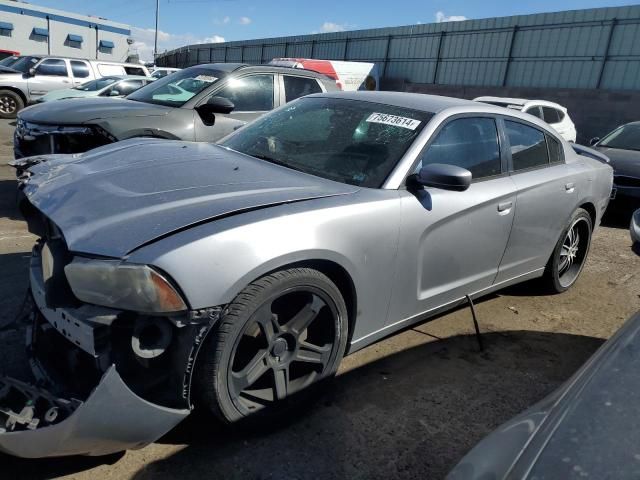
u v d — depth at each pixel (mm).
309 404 2590
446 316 3871
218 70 6020
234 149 3232
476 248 3197
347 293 2580
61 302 2066
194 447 2301
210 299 1986
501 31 22094
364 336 2723
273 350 2328
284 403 2412
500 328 3756
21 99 15773
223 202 2281
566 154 4172
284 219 2232
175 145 3244
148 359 2006
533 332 3740
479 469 1343
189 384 2027
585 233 4457
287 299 2387
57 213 2238
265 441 2377
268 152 3100
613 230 7109
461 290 3256
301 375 2545
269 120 3510
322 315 2486
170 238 2006
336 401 2725
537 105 11961
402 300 2838
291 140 3164
